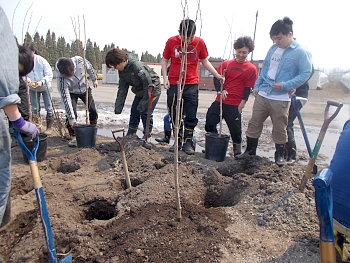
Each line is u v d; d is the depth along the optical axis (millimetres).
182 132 5211
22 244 2621
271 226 2904
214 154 4727
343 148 2127
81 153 4840
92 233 2727
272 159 5598
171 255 2426
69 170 4637
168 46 4664
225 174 4434
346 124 2283
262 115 4410
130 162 4578
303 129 3553
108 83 35938
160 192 3488
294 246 2602
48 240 2125
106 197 3553
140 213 3098
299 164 5156
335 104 2986
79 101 14648
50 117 6734
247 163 4473
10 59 2086
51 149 5461
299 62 3961
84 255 2443
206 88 27328
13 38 2150
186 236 2689
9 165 2229
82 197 3521
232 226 2908
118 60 4820
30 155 2170
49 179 4000
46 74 6285
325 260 1771
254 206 3238
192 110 4832
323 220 1751
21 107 5434
